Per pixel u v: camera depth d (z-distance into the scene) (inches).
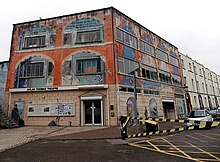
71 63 724.7
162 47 1076.5
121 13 792.9
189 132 520.7
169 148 313.0
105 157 259.6
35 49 767.1
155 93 901.8
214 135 453.1
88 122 681.6
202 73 1569.9
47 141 402.0
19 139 428.1
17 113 675.4
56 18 780.6
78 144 359.3
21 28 804.6
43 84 727.1
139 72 825.5
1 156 287.1
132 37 836.6
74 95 698.2
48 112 701.3
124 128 401.7
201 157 253.1
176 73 1163.9
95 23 745.0
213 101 1647.4
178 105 1090.1
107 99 671.1
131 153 280.2
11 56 781.9
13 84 751.7
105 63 700.7
